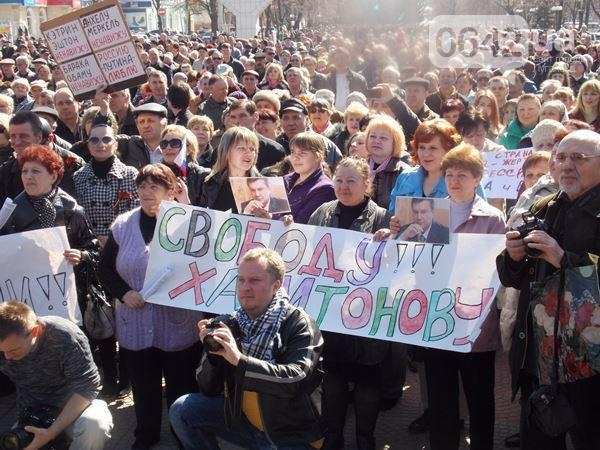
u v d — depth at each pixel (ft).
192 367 16.87
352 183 16.06
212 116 33.55
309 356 12.76
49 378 14.10
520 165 23.26
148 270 16.38
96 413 14.19
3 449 13.73
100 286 17.81
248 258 13.04
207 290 16.37
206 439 14.06
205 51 72.69
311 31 150.20
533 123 27.71
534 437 13.19
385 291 15.46
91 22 24.75
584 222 12.39
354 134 24.88
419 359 17.04
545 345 12.57
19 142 19.90
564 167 12.48
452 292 14.93
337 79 42.42
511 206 24.27
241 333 13.10
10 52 78.79
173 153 20.06
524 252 12.50
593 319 12.09
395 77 36.52
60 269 16.88
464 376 14.85
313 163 18.33
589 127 20.54
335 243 16.06
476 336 14.39
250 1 86.84
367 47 51.19
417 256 15.29
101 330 17.95
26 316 13.53
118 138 23.73
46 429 13.89
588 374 12.32
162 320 16.37
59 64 25.31
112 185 20.36
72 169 21.03
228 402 13.01
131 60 24.81
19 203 17.52
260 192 16.78
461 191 15.12
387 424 17.62
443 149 16.80
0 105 29.30
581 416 12.62
